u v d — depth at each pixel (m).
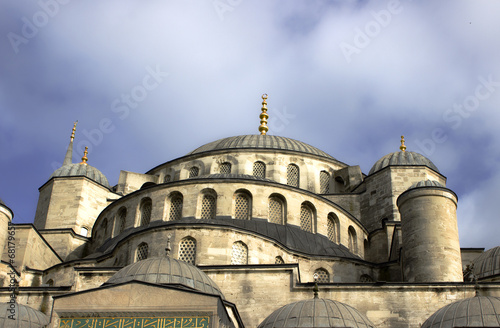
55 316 31.20
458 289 37.41
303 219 47.72
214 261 40.19
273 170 58.31
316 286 33.66
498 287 37.16
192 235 41.00
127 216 47.59
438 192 41.97
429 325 32.41
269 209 47.12
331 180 60.16
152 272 33.31
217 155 58.97
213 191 46.47
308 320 31.00
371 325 31.77
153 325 30.77
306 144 64.81
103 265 43.56
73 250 52.66
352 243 49.81
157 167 60.94
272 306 37.50
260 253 41.47
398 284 37.62
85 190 57.91
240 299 37.78
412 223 41.50
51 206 57.06
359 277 44.12
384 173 55.12
